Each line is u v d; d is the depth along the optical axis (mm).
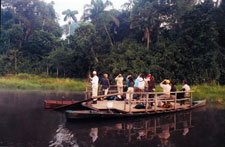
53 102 11266
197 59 25375
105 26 34188
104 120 8617
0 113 9828
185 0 29891
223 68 26094
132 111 9016
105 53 34875
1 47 46969
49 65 42469
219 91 17875
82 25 33500
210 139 6246
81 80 35719
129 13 35031
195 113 10148
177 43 27781
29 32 53531
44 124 7891
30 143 5855
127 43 32125
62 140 6109
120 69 27234
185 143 5863
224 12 27094
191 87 21422
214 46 25938
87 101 9453
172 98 10484
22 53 47406
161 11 29844
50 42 48688
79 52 35250
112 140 6129
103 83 11789
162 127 7574
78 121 8281
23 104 12406
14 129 7184
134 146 5633
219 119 8820
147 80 10945
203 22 25516
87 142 5938
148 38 29750
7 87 23516
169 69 27047
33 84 25969
